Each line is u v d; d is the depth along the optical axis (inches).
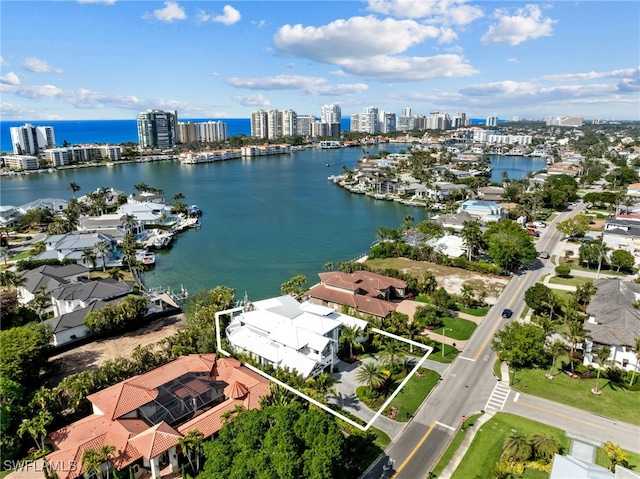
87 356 3203.7
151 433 2108.8
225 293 3814.0
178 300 4399.6
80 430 2183.8
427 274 4382.4
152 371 2650.1
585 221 6225.4
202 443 2062.0
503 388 2755.9
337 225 7677.2
